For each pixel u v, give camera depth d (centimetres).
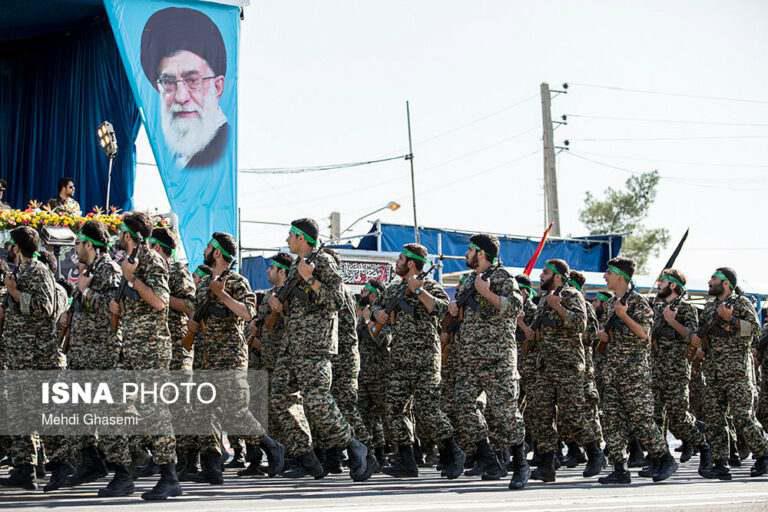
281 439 2102
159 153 3612
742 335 2241
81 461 1684
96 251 1719
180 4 3712
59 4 4084
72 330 1697
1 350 1823
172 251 1923
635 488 1909
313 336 1770
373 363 2439
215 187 3703
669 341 2434
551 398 2069
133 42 3612
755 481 2178
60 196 3462
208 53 3741
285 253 2358
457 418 1939
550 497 1656
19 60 4547
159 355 1571
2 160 4500
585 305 2056
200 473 1944
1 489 1734
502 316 1884
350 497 1608
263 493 1675
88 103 4312
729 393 2255
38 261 1798
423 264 2023
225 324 1973
